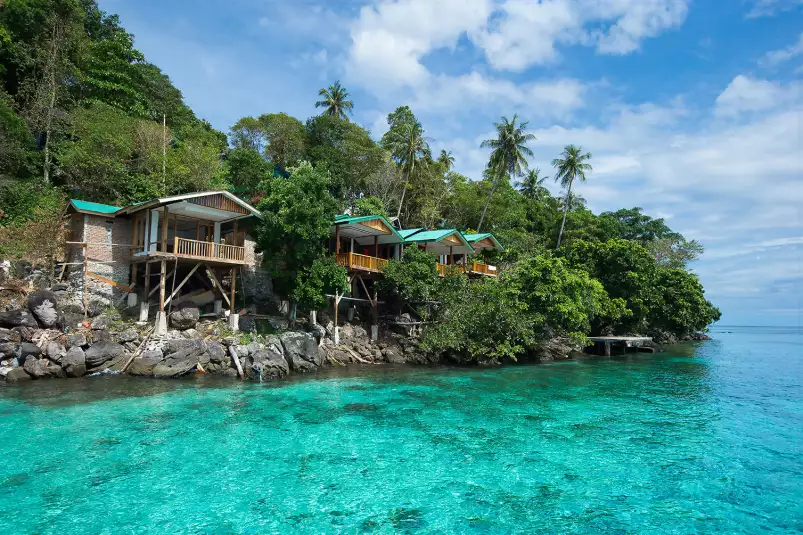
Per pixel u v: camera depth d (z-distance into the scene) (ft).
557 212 230.48
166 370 67.56
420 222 169.17
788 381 86.33
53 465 37.19
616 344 136.05
